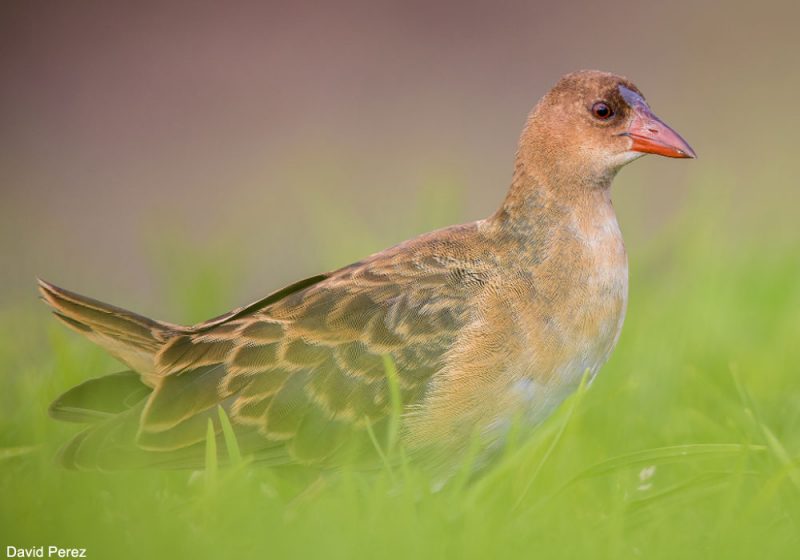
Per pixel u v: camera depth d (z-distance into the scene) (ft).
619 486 31.96
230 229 58.80
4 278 60.23
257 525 28.76
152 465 31.35
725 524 28.53
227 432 30.27
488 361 32.09
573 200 34.24
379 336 32.30
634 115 34.58
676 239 49.65
